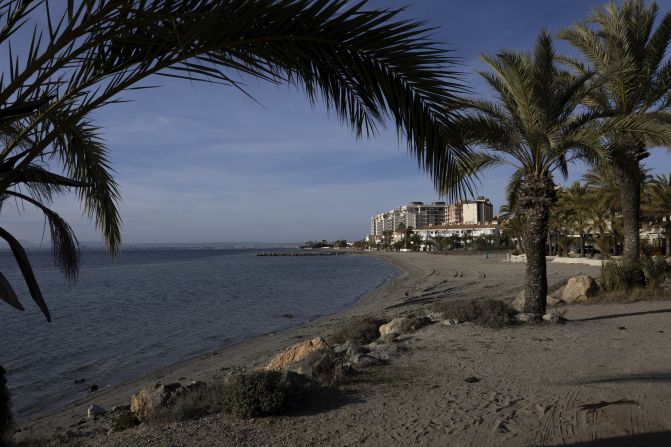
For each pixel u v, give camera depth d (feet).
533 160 40.68
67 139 14.92
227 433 17.44
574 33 50.60
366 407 19.40
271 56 8.66
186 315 89.51
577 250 229.86
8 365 51.96
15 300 7.07
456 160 10.02
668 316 39.29
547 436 15.57
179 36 7.82
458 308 40.32
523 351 28.22
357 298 115.55
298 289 143.84
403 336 36.17
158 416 20.72
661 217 142.72
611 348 28.07
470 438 15.78
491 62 38.60
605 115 42.04
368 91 9.21
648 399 18.43
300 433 17.10
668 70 48.85
